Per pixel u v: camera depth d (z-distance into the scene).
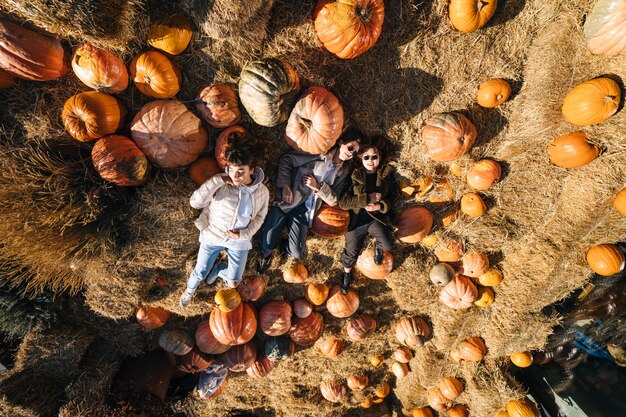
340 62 3.86
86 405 4.81
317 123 3.73
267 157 4.23
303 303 5.62
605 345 7.16
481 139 4.46
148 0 3.24
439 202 4.89
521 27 3.98
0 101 3.42
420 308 6.16
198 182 4.02
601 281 6.03
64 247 3.69
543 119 4.13
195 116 3.78
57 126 3.53
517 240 5.29
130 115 3.83
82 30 2.99
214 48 3.59
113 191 3.81
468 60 4.03
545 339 6.04
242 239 3.91
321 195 4.17
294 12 3.58
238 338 5.23
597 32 3.73
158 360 5.66
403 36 3.85
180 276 4.73
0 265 3.86
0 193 3.31
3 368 4.78
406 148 4.44
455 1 3.65
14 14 3.03
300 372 6.70
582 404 6.93
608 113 3.96
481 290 5.82
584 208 4.69
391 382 7.74
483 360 6.66
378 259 4.88
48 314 4.52
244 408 7.19
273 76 3.48
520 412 6.23
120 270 4.31
